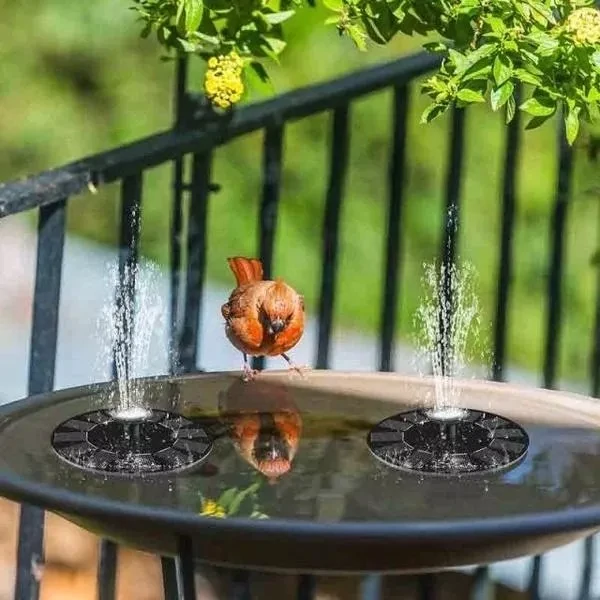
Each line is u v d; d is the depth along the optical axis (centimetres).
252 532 381
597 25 470
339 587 735
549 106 484
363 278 1323
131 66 1478
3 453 455
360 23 569
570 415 502
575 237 1190
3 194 538
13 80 1494
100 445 457
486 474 442
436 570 415
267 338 522
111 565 584
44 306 562
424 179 1314
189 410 505
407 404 514
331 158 660
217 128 614
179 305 655
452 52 491
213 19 589
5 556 775
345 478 439
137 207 593
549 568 716
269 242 653
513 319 1223
